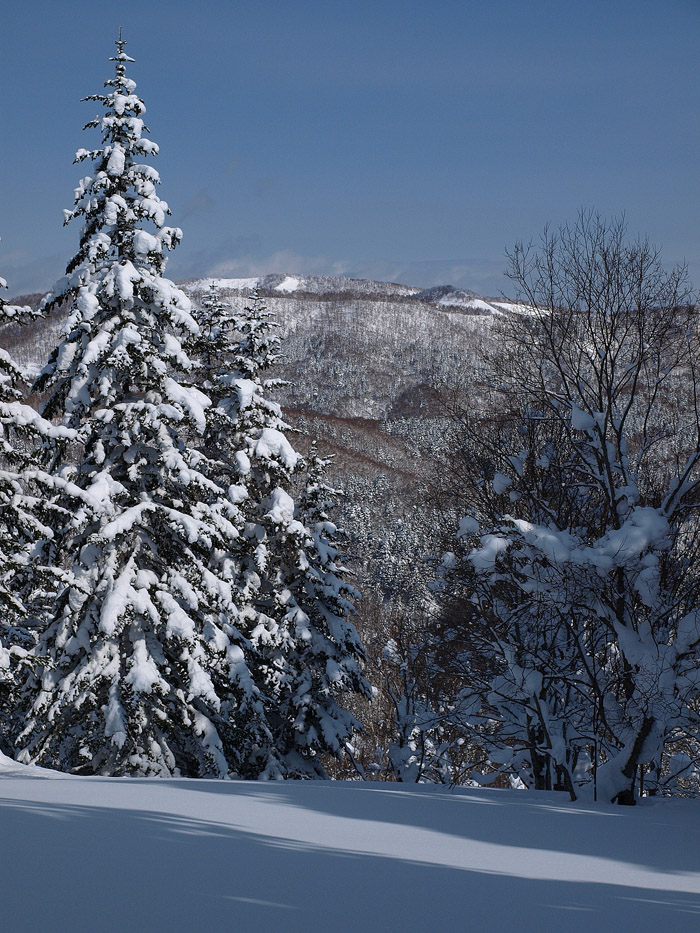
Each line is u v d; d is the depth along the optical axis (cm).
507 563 1822
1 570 1939
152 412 2102
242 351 2897
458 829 968
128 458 2130
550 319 1944
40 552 2152
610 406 1791
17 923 431
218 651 2241
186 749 2380
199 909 484
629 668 1678
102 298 2123
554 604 1681
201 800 1091
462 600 2194
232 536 2250
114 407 2114
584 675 1964
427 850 793
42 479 1917
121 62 2256
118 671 2103
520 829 1002
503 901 577
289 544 2744
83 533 2145
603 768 1541
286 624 2727
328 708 2936
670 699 1501
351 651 2928
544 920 530
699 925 548
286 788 1376
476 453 2281
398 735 3341
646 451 1870
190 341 2258
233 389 2753
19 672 2181
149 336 2197
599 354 1858
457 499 2319
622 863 806
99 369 2141
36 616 2497
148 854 639
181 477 2139
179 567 2233
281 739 2905
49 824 754
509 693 1936
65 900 484
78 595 2081
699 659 1531
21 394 1988
